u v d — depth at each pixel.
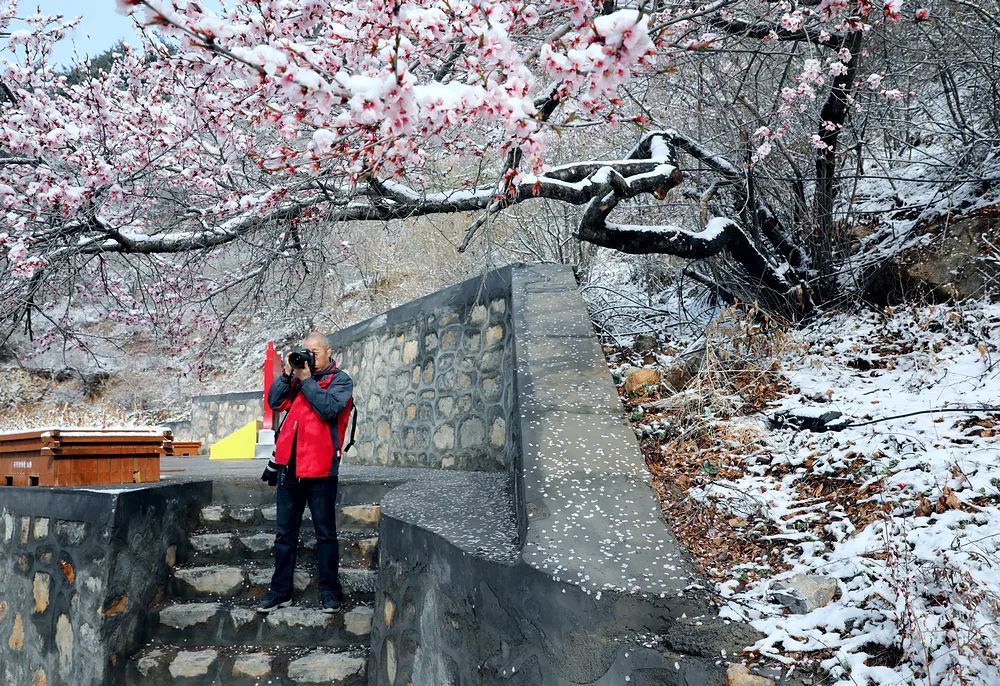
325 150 2.87
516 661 2.38
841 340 5.36
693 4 4.21
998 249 5.23
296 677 3.71
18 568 4.54
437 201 5.46
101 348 15.99
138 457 4.61
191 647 3.95
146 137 5.95
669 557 2.43
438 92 2.49
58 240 6.08
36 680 4.21
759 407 4.58
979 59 5.74
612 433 3.21
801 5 5.12
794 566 2.72
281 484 4.12
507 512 3.50
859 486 3.21
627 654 2.13
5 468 5.03
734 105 5.96
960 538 2.55
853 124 6.27
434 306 6.22
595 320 6.97
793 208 6.31
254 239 6.35
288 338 13.93
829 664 2.06
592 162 5.29
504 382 5.01
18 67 6.68
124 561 3.78
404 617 3.35
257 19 3.67
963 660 1.95
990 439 3.32
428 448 6.12
